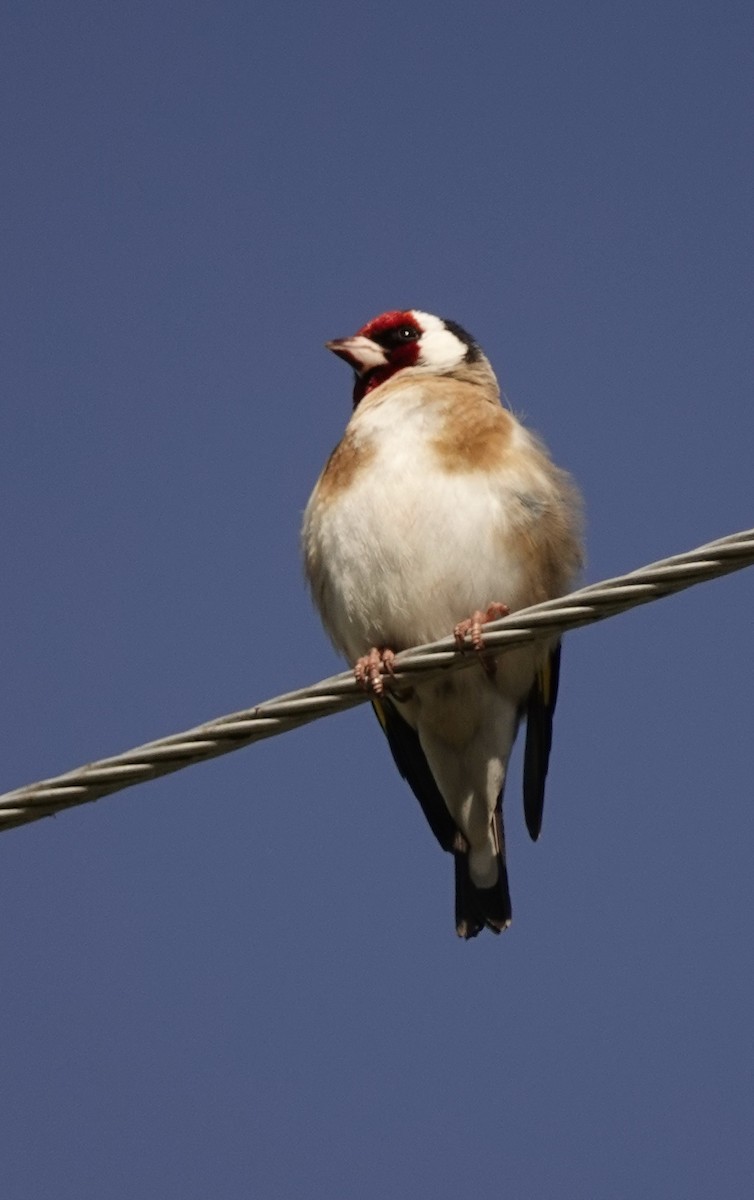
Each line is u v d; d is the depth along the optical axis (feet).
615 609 28.04
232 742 28.19
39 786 27.55
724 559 26.73
